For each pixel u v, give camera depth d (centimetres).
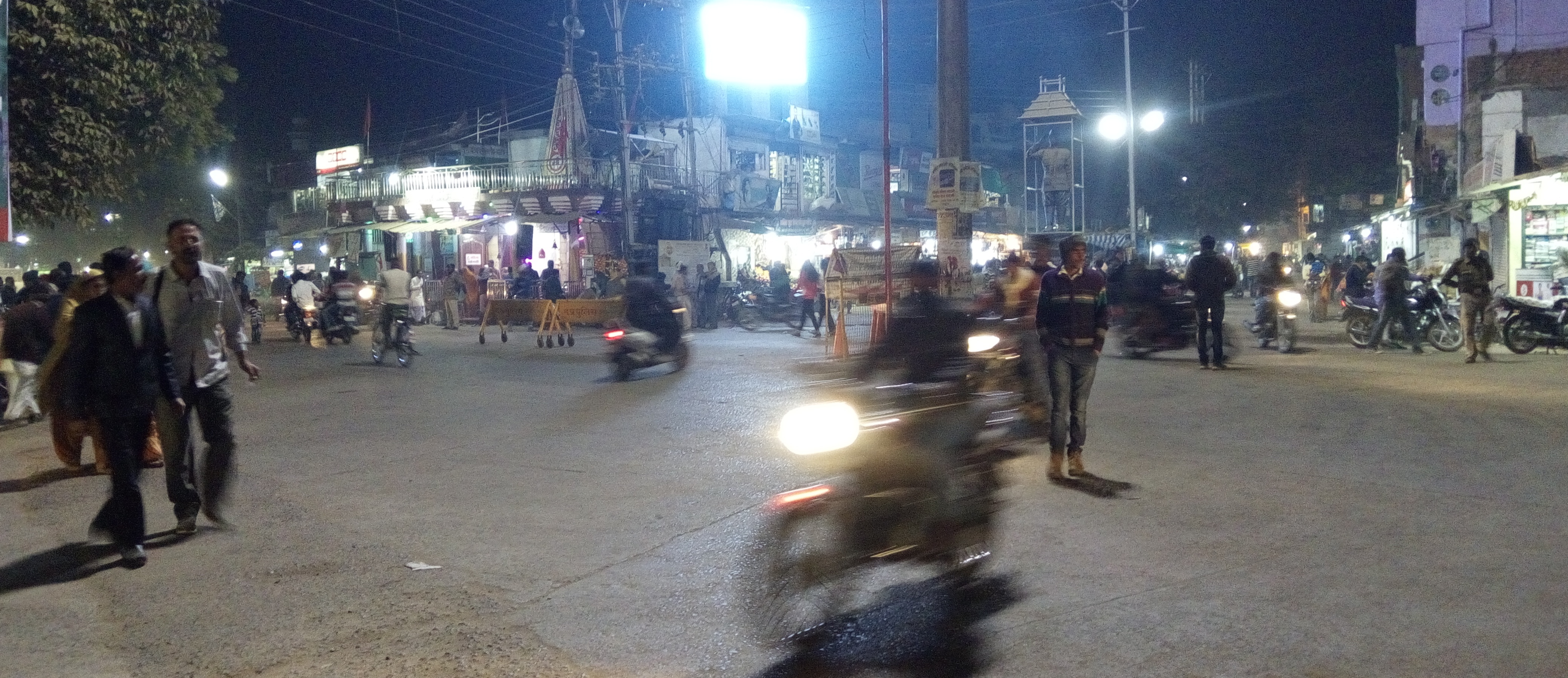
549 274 2719
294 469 886
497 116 4128
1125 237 4312
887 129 1387
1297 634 478
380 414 1188
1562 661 442
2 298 2569
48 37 1415
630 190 2917
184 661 477
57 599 565
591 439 998
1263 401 1169
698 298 2666
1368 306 1767
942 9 1589
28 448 1032
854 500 502
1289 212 5178
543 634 501
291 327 2544
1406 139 3447
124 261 621
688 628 506
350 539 669
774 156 3756
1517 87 2405
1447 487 748
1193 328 1627
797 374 559
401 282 1780
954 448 525
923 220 4184
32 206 1495
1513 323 1617
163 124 1656
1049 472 792
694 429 1043
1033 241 995
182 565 623
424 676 454
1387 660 447
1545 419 1009
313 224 3738
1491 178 2009
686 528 676
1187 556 600
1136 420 1052
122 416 620
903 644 481
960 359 526
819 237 3662
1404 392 1217
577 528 684
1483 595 524
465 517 715
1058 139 4716
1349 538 628
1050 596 538
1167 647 468
